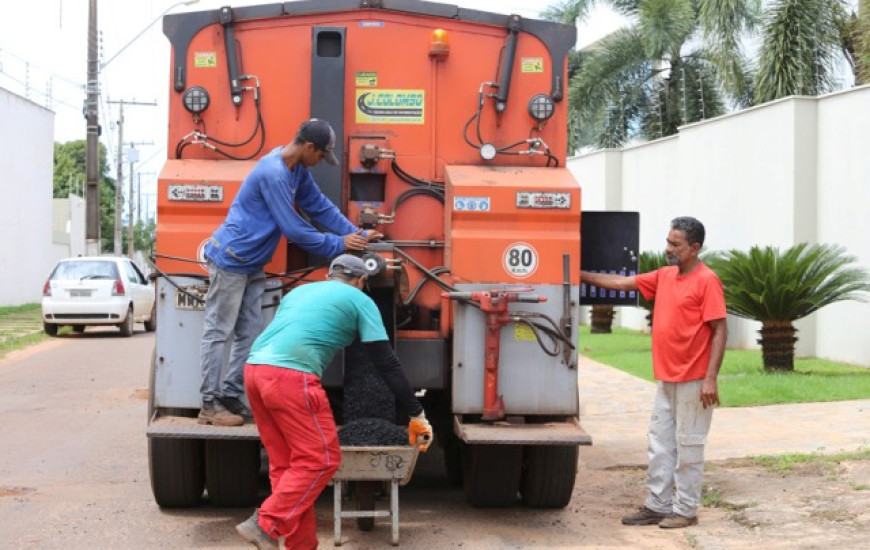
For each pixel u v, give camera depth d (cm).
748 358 1733
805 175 1759
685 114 2703
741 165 1955
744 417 1140
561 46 742
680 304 696
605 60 2741
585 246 755
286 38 734
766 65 2092
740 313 1517
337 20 734
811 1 2050
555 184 679
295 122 732
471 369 675
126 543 661
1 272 3562
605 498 809
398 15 734
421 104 734
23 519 723
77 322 2312
